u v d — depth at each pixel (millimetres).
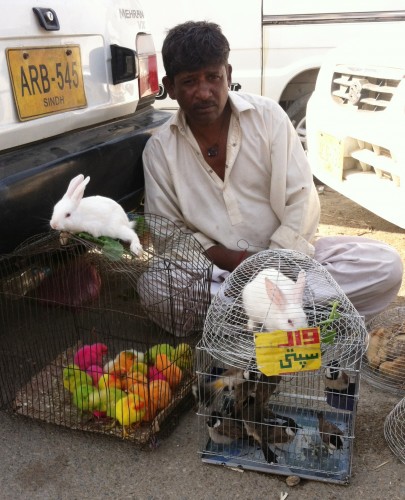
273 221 2949
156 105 5543
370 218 4812
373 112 3848
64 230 2416
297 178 2832
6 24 2402
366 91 3934
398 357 2742
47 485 2207
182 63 2547
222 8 5254
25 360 2846
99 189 2836
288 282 2266
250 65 5402
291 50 5332
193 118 2684
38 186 2449
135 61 3234
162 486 2186
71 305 2615
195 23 2646
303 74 5590
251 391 2227
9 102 2463
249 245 2941
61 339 2965
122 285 2934
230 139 2777
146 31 3488
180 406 2549
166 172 2916
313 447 2303
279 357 2021
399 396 2662
